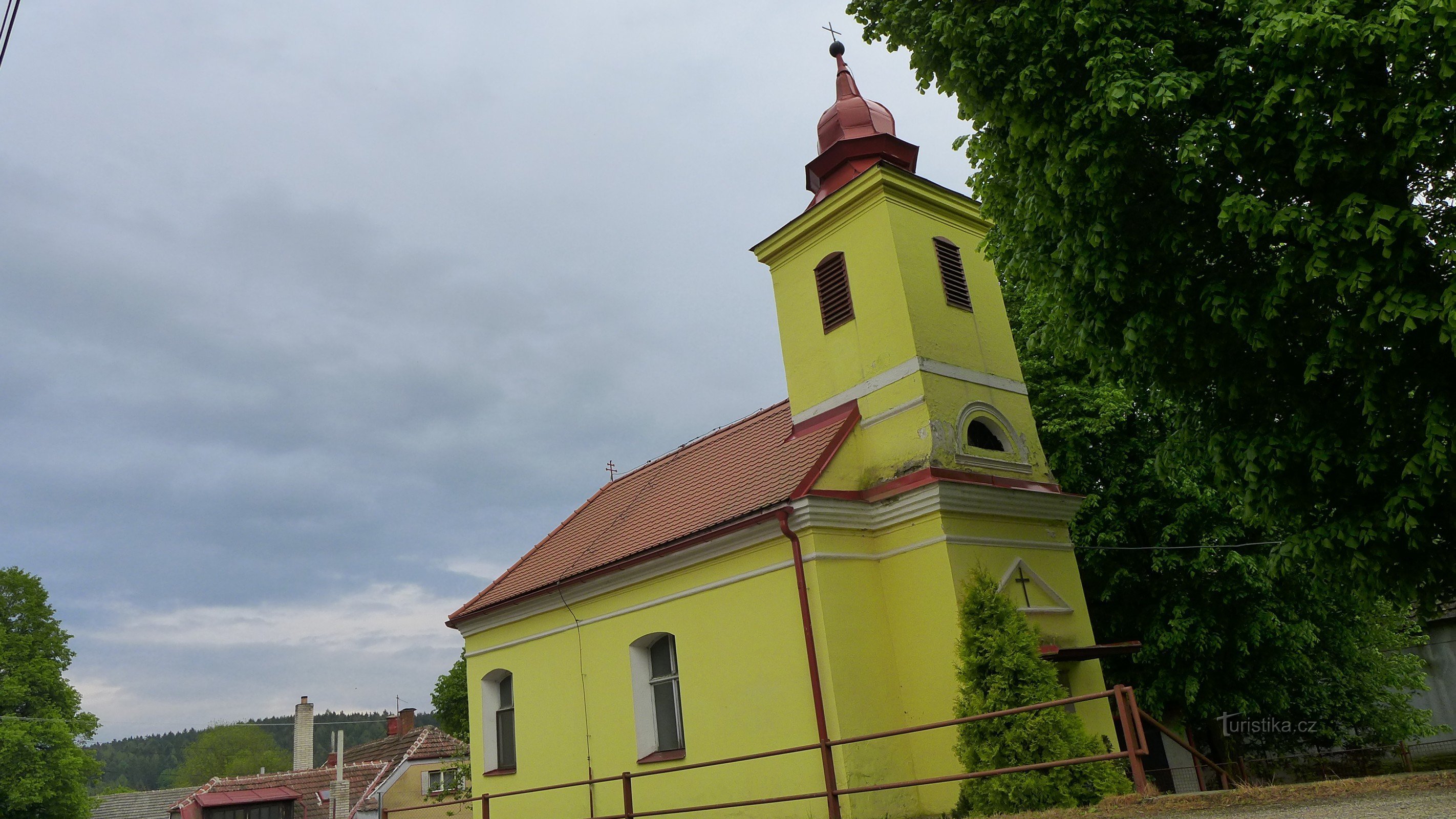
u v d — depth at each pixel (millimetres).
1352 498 9281
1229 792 8523
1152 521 16484
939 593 13000
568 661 17062
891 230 14852
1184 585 15984
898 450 14141
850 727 12469
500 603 18344
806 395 15891
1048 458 17016
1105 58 9227
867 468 14516
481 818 19578
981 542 13578
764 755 10883
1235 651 15625
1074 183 9852
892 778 12594
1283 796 8195
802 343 16141
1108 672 17031
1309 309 9039
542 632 17812
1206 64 9492
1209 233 9719
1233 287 9312
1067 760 8859
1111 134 9336
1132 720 8539
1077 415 16844
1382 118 8141
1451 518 8750
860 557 13656
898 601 13570
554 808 16703
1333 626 16328
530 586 18219
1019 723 11172
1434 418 8023
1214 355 9703
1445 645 25875
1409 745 23125
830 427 14961
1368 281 7984
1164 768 17578
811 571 13070
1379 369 8445
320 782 43625
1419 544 8562
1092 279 10008
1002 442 14969
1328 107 8305
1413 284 8156
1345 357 8508
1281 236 8891
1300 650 15297
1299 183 8562
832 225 15914
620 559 15625
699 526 14688
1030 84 9883
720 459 17672
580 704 16609
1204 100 9273
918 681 13109
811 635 12781
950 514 13312
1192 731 17172
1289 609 15430
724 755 13844
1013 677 11578
